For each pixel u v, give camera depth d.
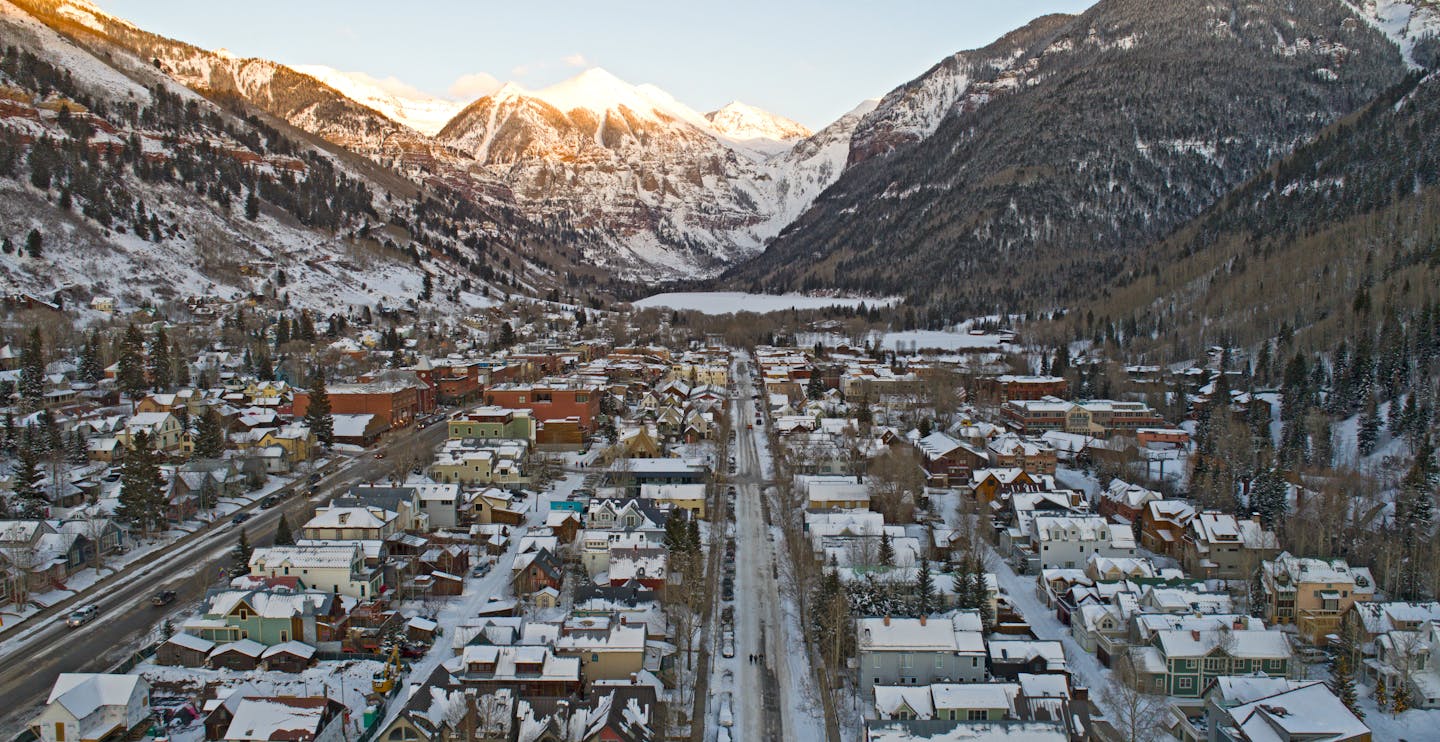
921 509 177.75
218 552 147.00
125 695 95.75
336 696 104.75
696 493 174.75
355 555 131.12
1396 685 108.44
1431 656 109.81
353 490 160.12
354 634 118.06
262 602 117.00
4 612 123.31
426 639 119.56
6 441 176.88
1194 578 142.62
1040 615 134.12
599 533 147.00
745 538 164.00
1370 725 103.25
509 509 164.88
